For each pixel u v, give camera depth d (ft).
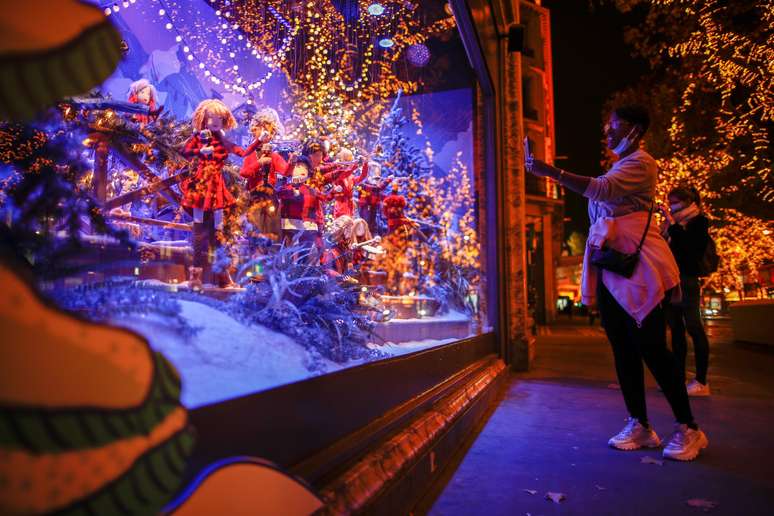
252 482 3.51
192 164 9.43
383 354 7.98
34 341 2.19
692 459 10.72
